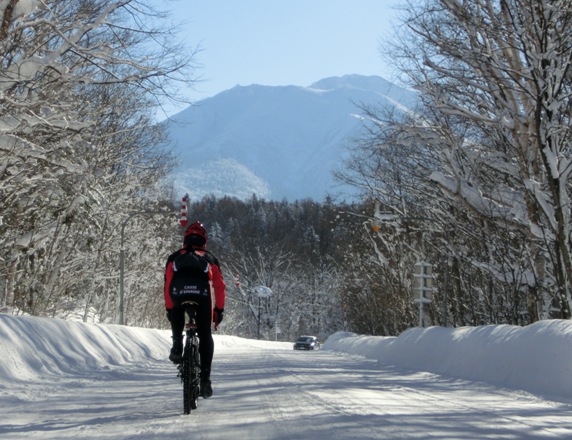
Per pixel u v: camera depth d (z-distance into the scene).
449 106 20.89
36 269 22.80
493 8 19.47
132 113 27.36
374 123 22.42
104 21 15.50
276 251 100.00
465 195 21.89
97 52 15.35
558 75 17.48
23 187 17.31
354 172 33.00
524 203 21.09
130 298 39.25
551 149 17.95
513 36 18.66
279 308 96.00
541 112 19.05
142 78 15.77
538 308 22.03
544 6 17.31
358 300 53.00
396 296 39.16
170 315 8.01
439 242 30.45
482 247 26.42
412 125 22.17
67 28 15.62
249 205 149.50
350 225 45.25
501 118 20.19
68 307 27.08
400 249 37.62
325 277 94.94
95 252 29.73
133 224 35.25
